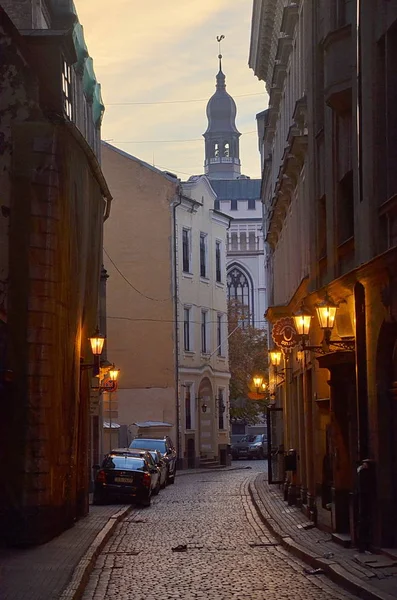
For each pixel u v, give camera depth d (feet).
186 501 129.59
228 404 264.11
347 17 78.23
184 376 231.09
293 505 113.19
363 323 70.85
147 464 126.93
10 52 80.23
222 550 75.97
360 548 67.56
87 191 93.35
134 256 227.20
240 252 413.80
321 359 77.71
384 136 68.13
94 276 100.73
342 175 81.20
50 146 78.84
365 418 70.28
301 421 110.32
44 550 71.41
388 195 67.21
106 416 182.50
